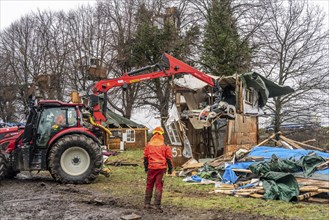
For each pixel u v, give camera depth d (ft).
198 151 53.67
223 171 36.35
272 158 32.37
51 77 101.45
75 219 21.93
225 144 46.65
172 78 50.80
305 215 22.85
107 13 100.89
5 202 26.61
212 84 46.93
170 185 34.42
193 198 28.45
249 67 78.48
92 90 41.04
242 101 49.29
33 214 23.13
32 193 30.09
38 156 35.60
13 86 105.40
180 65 45.03
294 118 74.18
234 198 28.43
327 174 29.71
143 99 96.84
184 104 54.39
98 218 22.07
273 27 75.82
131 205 25.64
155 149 24.84
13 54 105.91
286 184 28.84
